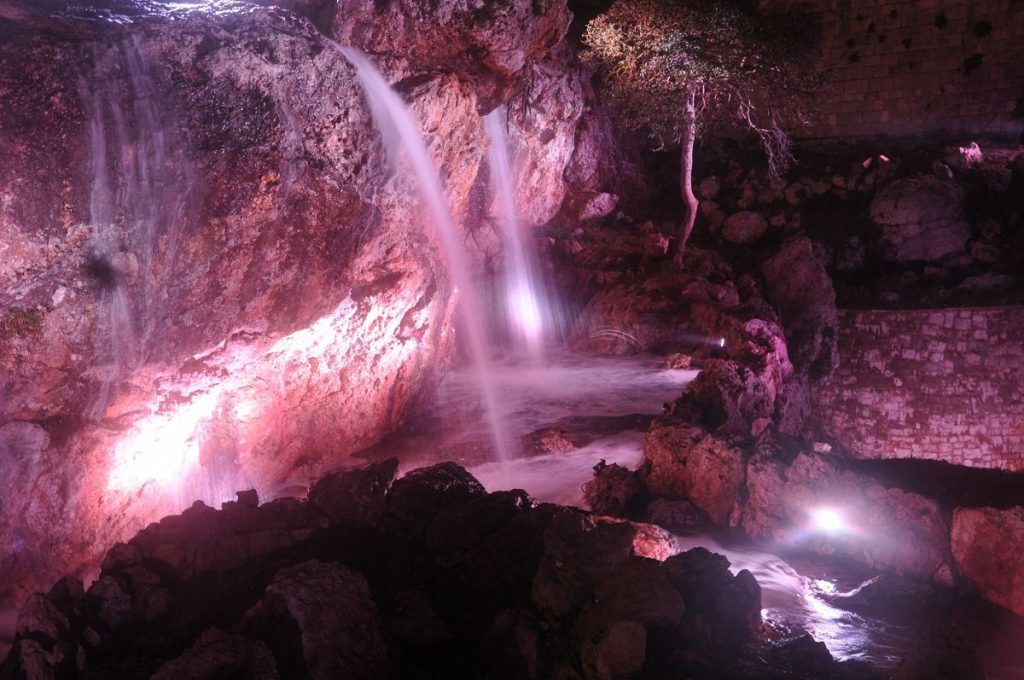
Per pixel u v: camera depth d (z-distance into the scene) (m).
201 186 9.07
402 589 6.38
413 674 5.55
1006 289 20.48
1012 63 23.86
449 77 12.34
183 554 6.88
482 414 14.59
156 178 8.78
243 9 10.27
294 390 11.50
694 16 18.78
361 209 10.74
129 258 8.65
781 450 8.94
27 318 8.16
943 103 24.47
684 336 18.64
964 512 7.09
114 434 9.01
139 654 5.84
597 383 16.53
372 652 5.52
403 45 11.91
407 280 12.65
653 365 17.81
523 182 21.00
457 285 15.29
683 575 6.24
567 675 5.36
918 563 7.46
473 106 13.08
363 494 7.43
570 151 22.08
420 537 7.25
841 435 20.22
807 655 5.73
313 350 11.39
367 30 11.57
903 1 24.34
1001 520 6.88
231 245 9.38
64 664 5.56
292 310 10.29
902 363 20.09
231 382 10.38
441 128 12.57
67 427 8.66
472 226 19.31
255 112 9.54
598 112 22.64
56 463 8.46
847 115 25.06
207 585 6.61
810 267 20.16
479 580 6.41
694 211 20.67
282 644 5.49
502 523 7.14
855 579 7.56
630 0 19.03
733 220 22.77
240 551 6.93
